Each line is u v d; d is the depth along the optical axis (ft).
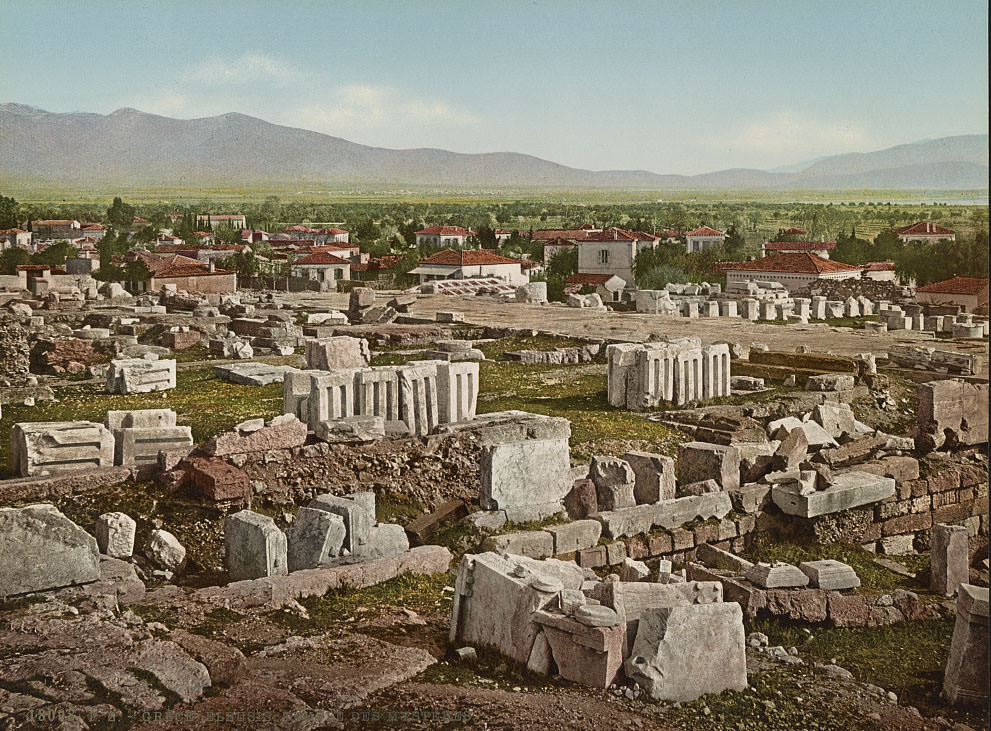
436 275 304.30
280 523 62.08
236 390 103.76
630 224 618.85
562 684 39.04
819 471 71.41
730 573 54.60
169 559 54.29
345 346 96.94
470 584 43.34
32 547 45.44
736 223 613.93
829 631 50.70
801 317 197.16
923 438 84.58
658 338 141.90
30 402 93.45
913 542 74.13
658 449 83.51
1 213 409.08
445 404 80.12
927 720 39.78
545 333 151.74
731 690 40.45
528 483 63.21
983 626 41.65
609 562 60.95
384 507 67.21
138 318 161.38
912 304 210.79
